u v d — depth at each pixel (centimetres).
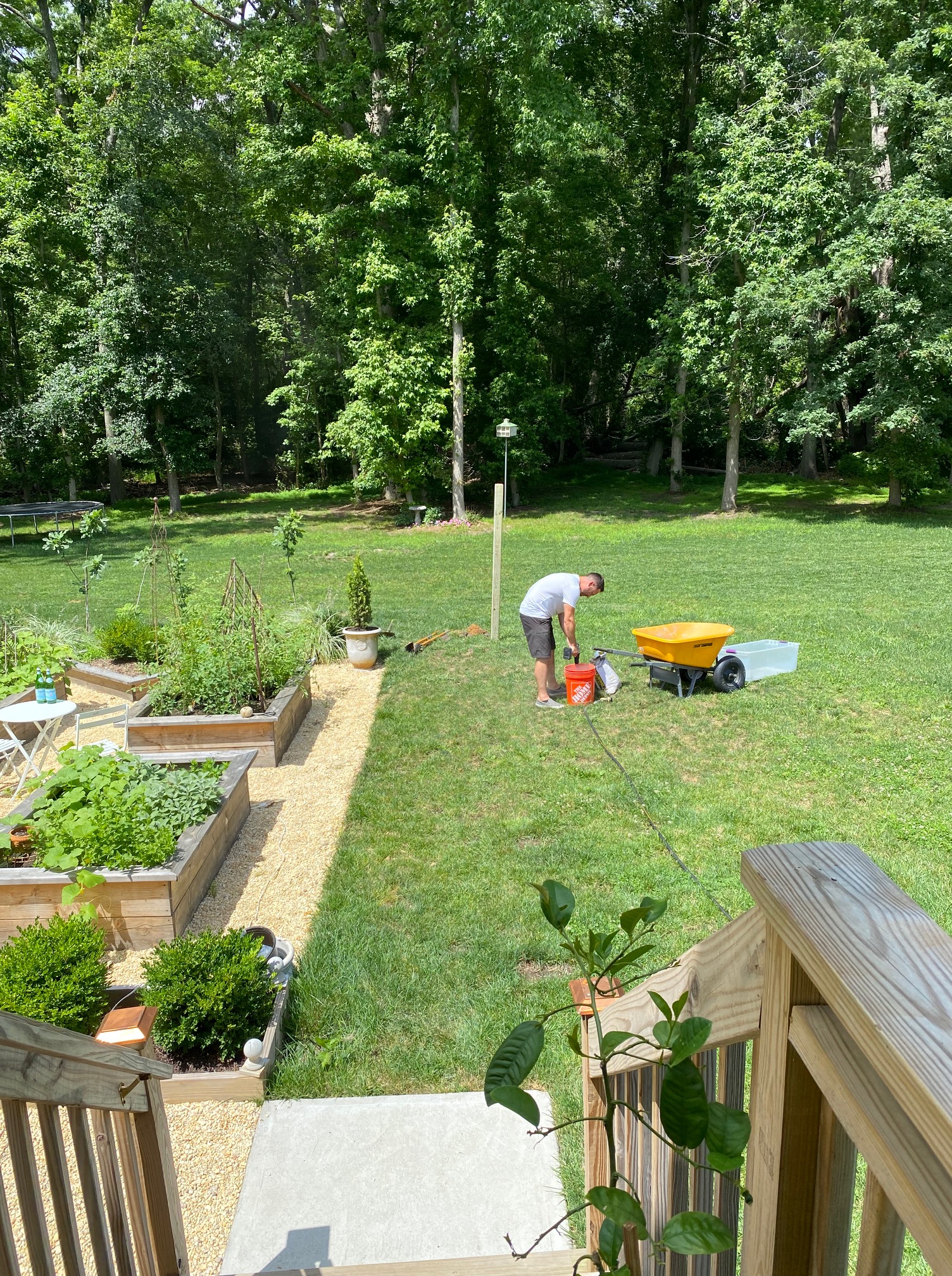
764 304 2217
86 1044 165
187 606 1070
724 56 2702
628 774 737
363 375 2508
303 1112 374
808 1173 106
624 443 4203
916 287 2184
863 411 2264
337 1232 317
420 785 730
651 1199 188
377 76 2603
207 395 3191
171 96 2823
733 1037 120
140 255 2886
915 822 631
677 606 1379
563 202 2702
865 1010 79
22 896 501
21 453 3119
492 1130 362
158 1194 217
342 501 3403
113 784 540
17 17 3203
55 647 1059
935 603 1330
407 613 1400
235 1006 402
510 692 973
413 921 519
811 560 1795
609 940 122
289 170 2525
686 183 2628
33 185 2753
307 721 910
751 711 879
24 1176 143
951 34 2112
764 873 103
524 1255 138
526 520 2697
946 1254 71
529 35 2208
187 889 528
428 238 2534
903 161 2231
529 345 2734
